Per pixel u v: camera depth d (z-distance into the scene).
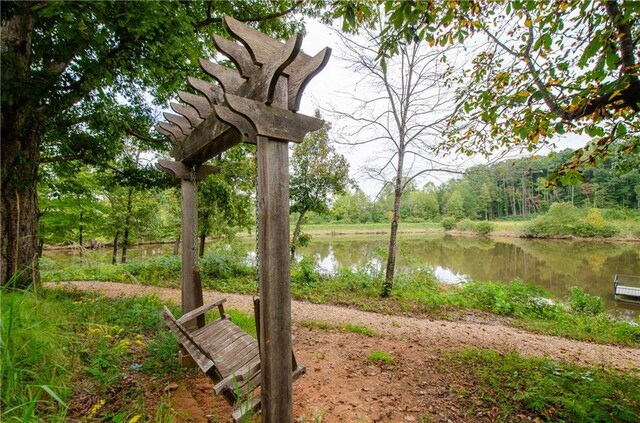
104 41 3.33
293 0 5.62
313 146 11.66
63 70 4.24
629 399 2.55
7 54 3.13
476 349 3.89
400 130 6.97
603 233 27.52
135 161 7.11
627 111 2.44
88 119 4.42
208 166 3.20
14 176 3.80
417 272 9.36
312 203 11.68
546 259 19.09
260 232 1.68
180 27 3.29
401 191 7.28
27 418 1.42
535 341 4.80
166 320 2.63
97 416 1.90
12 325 1.96
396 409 2.46
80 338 2.74
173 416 1.94
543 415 2.35
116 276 7.71
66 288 4.89
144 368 2.54
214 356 2.24
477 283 8.04
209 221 10.63
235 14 5.59
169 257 10.18
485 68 3.58
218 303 2.93
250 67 1.79
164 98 6.05
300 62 1.77
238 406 1.78
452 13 2.37
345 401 2.53
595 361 4.02
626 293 10.88
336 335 4.32
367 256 14.38
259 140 1.67
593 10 2.16
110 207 12.21
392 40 2.21
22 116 3.82
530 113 2.44
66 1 2.54
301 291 7.38
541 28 2.54
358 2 1.96
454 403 2.56
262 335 1.67
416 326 5.18
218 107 1.68
